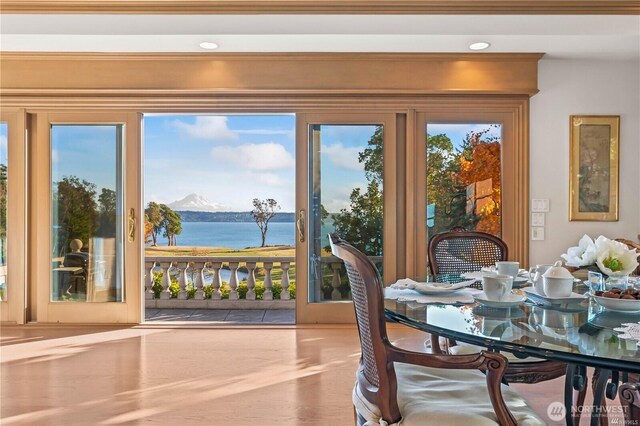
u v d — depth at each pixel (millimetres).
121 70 3537
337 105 3623
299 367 2695
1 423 1994
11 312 3652
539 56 3471
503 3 2443
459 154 3643
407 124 3621
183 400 2234
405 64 3523
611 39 3135
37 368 2680
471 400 1270
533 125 3596
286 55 3492
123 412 2102
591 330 1242
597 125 3570
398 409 1191
